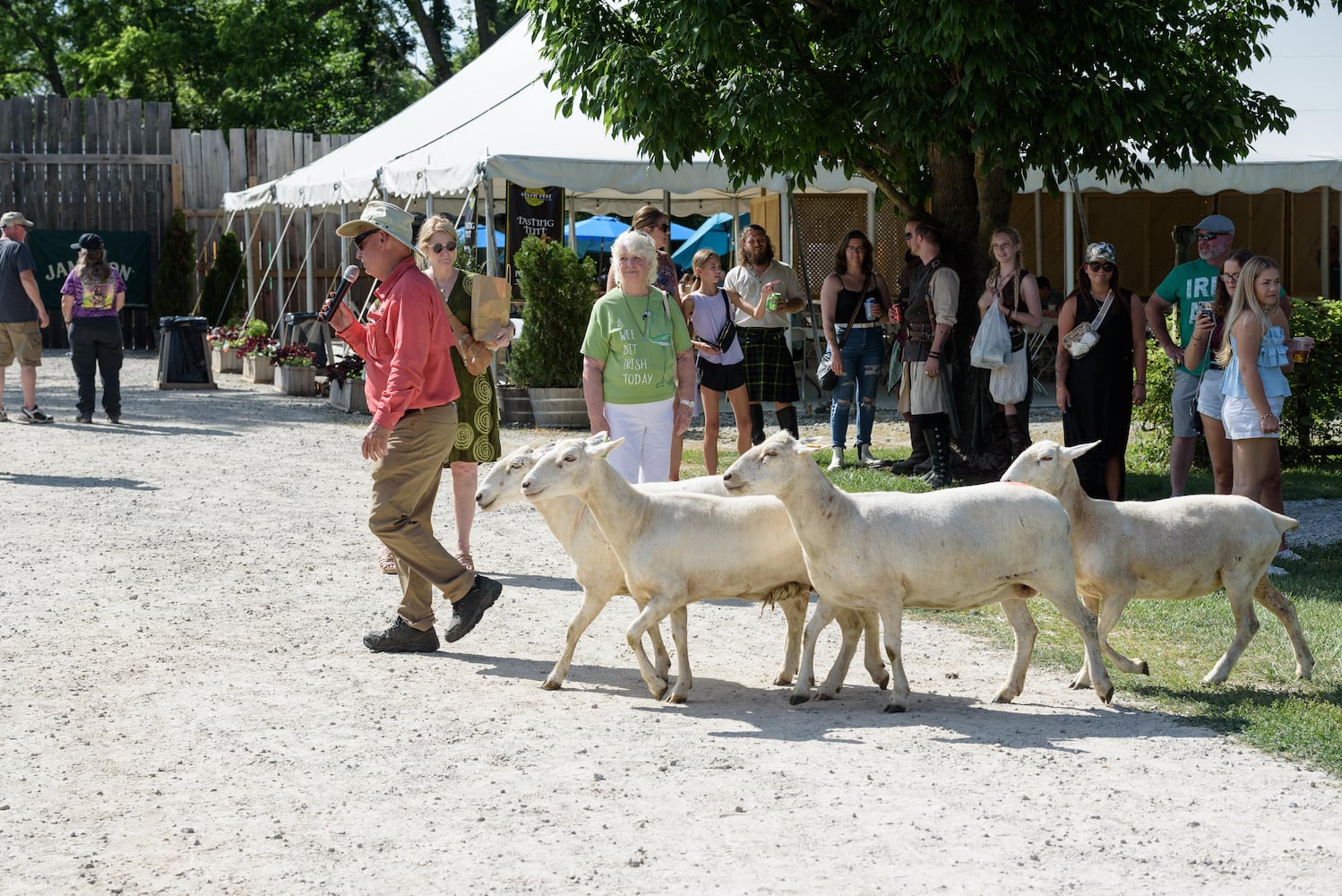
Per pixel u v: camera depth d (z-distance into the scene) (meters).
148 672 6.00
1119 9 10.09
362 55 44.66
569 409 14.91
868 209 20.25
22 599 7.31
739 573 5.67
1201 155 11.03
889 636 5.44
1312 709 5.43
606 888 3.74
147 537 9.09
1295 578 7.84
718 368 10.09
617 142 15.67
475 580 6.47
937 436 10.98
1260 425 7.46
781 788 4.54
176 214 27.38
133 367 23.39
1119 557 5.86
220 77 40.38
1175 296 9.48
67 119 27.47
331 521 9.80
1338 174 15.37
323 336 20.53
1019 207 21.31
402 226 6.32
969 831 4.15
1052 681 6.05
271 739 5.09
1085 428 9.28
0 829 4.18
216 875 3.83
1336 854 3.98
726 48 10.55
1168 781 4.60
